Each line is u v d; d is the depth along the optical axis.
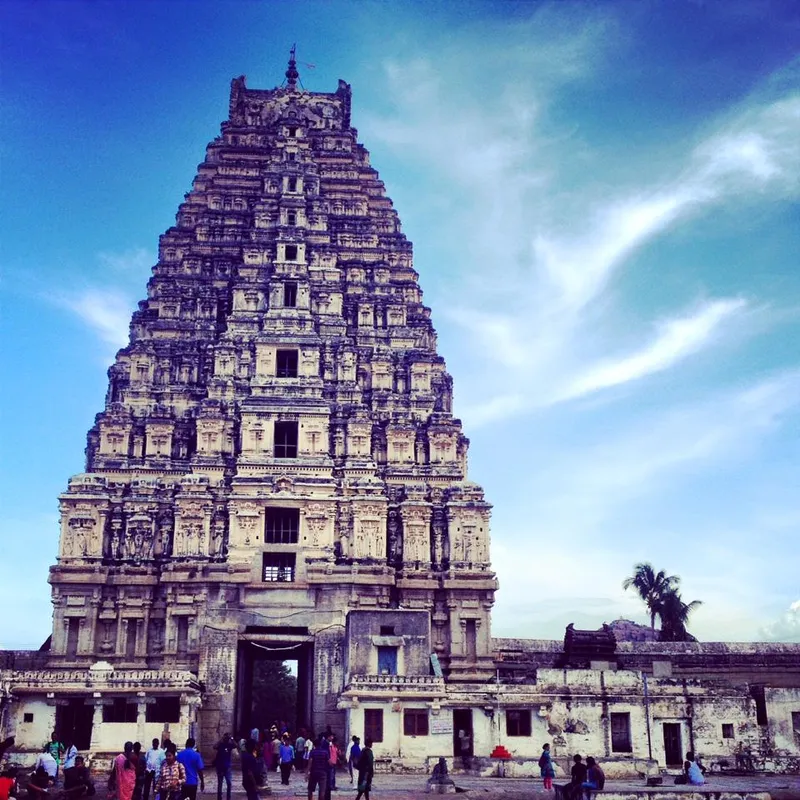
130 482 69.88
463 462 78.06
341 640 63.97
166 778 30.73
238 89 95.62
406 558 69.12
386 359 77.75
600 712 56.72
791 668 71.94
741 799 36.62
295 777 49.97
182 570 65.56
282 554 67.62
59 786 40.62
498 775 51.75
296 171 85.50
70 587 65.25
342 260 84.62
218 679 62.78
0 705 51.94
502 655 73.62
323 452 71.31
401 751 53.47
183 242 84.38
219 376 74.25
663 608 94.44
